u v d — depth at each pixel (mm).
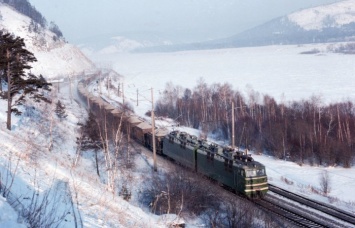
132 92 131625
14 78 38125
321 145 56625
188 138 44875
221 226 26297
